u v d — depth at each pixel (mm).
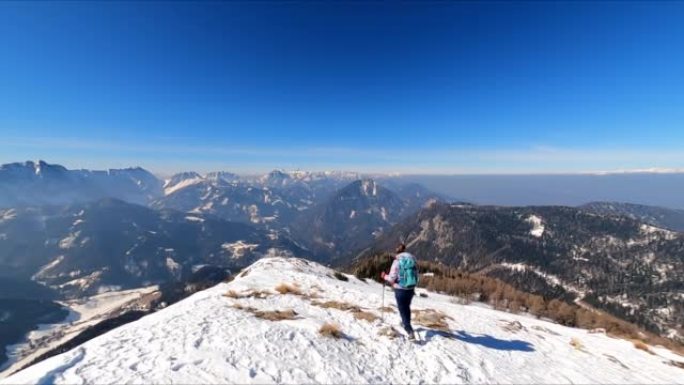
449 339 15828
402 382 11359
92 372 9547
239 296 20062
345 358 12273
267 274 32750
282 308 18328
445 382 11828
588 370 16109
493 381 12555
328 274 45375
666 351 28219
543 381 13609
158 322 14117
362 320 17047
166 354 10891
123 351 11055
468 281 72938
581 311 52688
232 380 9734
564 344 20328
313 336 13797
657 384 16453
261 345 12234
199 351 11250
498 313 31766
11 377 9375
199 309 16406
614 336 30969
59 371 9531
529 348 17547
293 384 10047
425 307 23984
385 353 13344
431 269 94125
